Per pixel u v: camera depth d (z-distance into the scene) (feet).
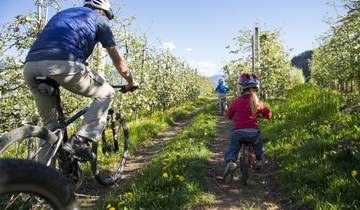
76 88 11.23
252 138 19.56
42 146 10.31
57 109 11.33
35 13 20.27
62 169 11.18
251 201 16.90
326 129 24.67
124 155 16.98
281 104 44.80
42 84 10.59
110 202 16.94
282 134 27.22
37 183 6.81
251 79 20.11
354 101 31.24
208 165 23.25
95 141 11.68
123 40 36.99
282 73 64.39
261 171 21.33
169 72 77.51
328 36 60.03
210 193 17.87
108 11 12.79
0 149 8.14
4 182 6.32
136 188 18.17
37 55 10.69
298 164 19.21
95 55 29.43
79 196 18.81
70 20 11.32
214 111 61.36
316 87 58.75
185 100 108.06
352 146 19.26
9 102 20.38
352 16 25.84
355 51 32.65
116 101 40.81
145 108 52.19
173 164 21.63
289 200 16.29
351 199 14.38
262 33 64.69
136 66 43.75
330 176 16.48
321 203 14.40
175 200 16.62
